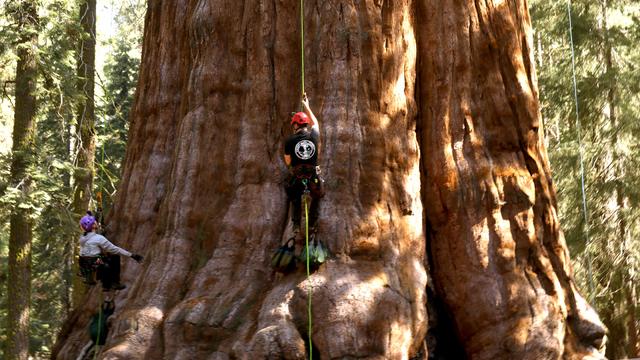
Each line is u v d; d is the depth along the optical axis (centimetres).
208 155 1025
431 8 1075
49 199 2166
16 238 2153
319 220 939
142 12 3028
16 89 2211
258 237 977
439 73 1063
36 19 2205
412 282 945
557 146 2525
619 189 2442
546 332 998
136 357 908
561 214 2481
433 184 1046
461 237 1035
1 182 2098
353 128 979
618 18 2520
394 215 973
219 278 962
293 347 855
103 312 1047
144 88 1192
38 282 3216
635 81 2403
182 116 1077
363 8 1012
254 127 1019
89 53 2470
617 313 2420
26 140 2192
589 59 2550
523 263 1043
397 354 889
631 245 2411
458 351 1073
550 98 2552
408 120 1034
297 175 883
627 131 2411
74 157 2328
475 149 1057
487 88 1079
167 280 975
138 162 1148
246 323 912
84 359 1014
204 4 1058
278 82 1026
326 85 992
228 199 1015
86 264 1017
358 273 920
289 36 1038
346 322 880
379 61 1008
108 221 1148
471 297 1020
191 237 1003
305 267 921
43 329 2984
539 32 2694
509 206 1057
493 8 1095
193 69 1055
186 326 916
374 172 973
